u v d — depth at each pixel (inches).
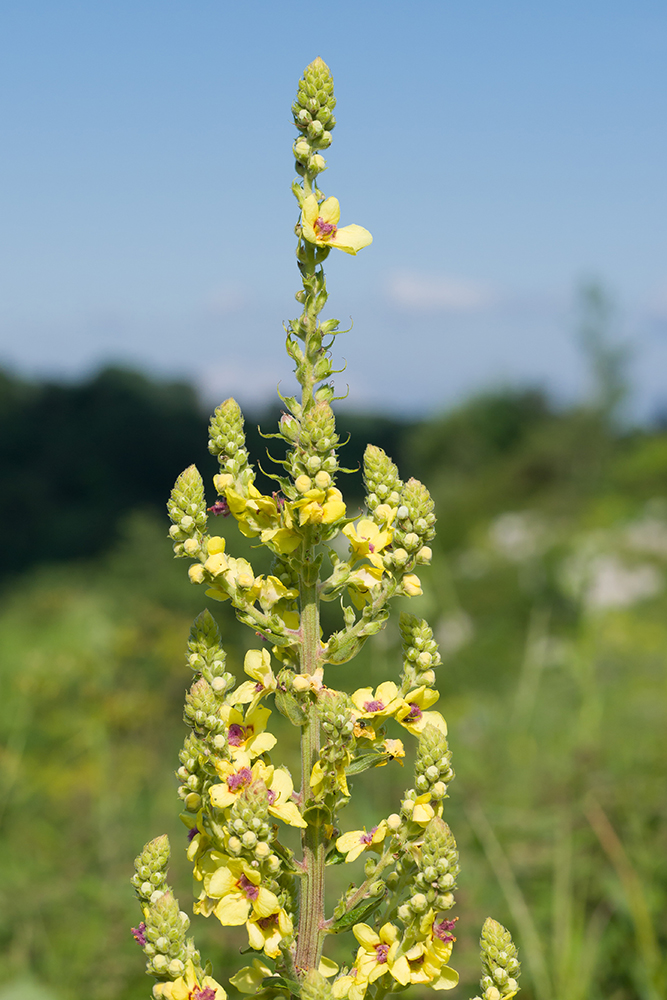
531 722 242.2
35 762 274.7
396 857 75.7
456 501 935.7
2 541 941.2
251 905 68.9
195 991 72.5
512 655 357.1
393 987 74.0
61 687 291.0
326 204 75.1
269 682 75.2
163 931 73.7
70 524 992.2
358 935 72.9
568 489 959.0
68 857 213.0
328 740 71.2
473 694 334.6
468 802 193.2
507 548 615.8
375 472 80.3
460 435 1263.5
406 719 78.5
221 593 78.0
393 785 223.8
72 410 1233.4
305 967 74.9
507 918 173.2
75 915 188.4
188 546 76.0
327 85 76.3
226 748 73.3
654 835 186.7
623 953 165.6
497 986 79.0
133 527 687.1
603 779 202.5
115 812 235.3
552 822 183.8
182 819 78.5
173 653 398.9
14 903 188.4
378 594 76.4
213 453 77.6
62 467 1140.5
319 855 75.4
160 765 291.4
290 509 73.5
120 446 1207.6
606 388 1097.4
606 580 504.4
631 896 162.7
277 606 79.0
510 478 987.9
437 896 70.1
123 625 439.5
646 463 968.3
